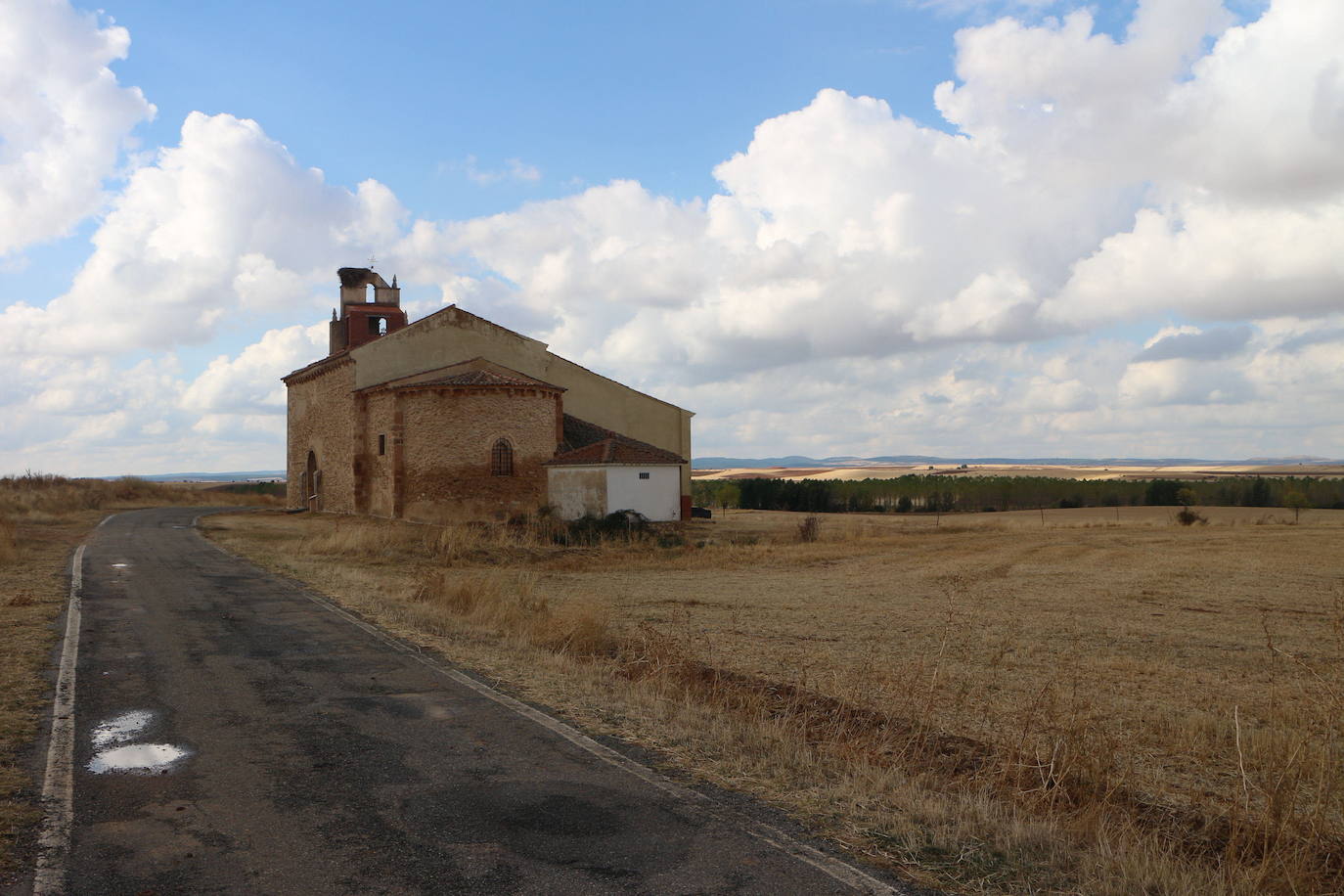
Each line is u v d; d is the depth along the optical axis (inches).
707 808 234.7
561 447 1593.3
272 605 599.8
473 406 1473.9
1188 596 764.0
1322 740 319.0
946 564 1049.5
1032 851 213.0
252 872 191.8
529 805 235.3
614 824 222.4
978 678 442.3
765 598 756.6
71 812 226.8
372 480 1628.9
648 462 1478.8
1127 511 2591.0
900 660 483.2
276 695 356.8
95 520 1507.1
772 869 196.2
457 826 220.2
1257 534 1470.2
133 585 690.2
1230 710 377.4
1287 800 240.4
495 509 1475.1
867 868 198.5
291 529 1332.4
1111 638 564.1
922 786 263.0
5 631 485.1
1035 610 683.4
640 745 293.1
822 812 233.8
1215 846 229.3
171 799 237.6
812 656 493.0
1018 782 256.8
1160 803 262.8
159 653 435.8
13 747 281.0
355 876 189.8
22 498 1775.3
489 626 549.0
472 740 295.9
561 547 1178.0
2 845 204.4
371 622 539.8
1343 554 1125.1
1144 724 354.0
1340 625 405.4
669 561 1061.1
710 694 384.8
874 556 1165.7
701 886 186.4
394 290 1985.7
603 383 1855.3
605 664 445.1
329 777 257.6
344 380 1706.4
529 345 1801.2
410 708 338.3
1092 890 190.2
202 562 861.2
